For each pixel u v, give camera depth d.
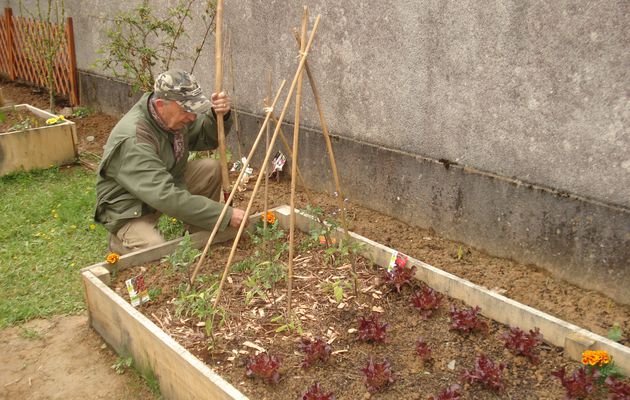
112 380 3.35
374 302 3.65
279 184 5.86
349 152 5.21
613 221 3.54
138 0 7.25
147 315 3.53
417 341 3.13
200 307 3.30
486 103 4.05
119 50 7.02
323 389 2.94
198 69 6.70
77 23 8.56
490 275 4.02
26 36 9.41
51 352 3.61
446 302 3.61
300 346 3.17
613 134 3.44
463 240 4.48
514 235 4.12
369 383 2.89
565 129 3.66
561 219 3.81
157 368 3.18
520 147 3.93
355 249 3.69
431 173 4.58
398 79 4.61
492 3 3.83
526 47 3.73
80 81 8.85
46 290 4.20
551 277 3.95
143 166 3.71
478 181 4.25
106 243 4.77
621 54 3.30
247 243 4.30
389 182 4.94
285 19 5.38
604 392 2.83
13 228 5.02
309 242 4.28
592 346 2.99
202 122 4.34
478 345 3.24
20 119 7.26
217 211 3.76
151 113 3.84
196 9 6.43
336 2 4.88
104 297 3.51
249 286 3.69
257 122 6.07
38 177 6.25
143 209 4.06
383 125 4.85
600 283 3.68
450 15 4.09
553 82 3.65
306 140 5.59
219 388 2.68
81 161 6.68
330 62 5.12
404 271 3.71
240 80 6.13
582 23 3.43
